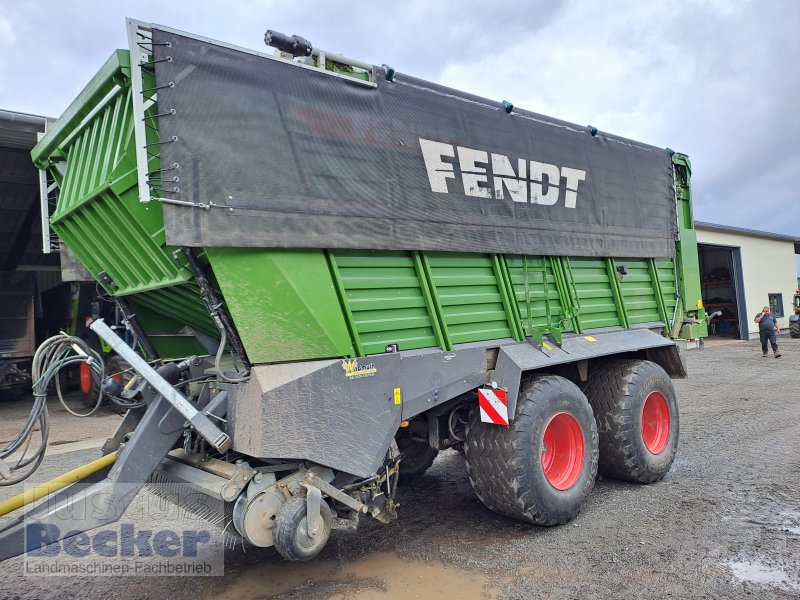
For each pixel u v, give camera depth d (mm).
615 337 5559
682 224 7117
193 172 2977
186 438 3662
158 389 3184
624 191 5957
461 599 3305
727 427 7660
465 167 4348
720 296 25906
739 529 4230
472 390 4340
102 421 9367
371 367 3523
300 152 3402
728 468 5832
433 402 3883
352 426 3396
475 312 4391
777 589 3336
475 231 4344
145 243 3373
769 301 26641
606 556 3824
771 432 7320
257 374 3076
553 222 5055
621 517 4566
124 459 3117
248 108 3223
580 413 4590
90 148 3789
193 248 3049
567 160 5281
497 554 3916
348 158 3627
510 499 4133
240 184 3129
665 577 3508
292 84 3449
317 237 3400
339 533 4367
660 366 5914
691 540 4055
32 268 12773
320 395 3258
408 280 3963
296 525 3061
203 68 3084
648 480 5375
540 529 4363
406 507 4957
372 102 3850
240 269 3133
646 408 5574
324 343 3357
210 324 3830
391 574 3646
